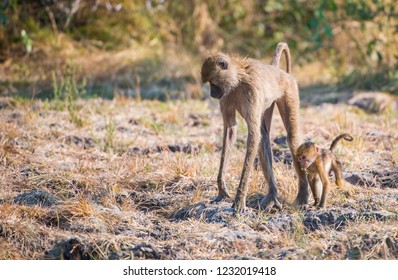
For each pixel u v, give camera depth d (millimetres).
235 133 10469
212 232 9477
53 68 20141
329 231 9469
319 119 16078
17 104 16328
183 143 13969
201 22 23531
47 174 11609
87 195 10898
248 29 23875
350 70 20781
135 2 23328
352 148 13078
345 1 21234
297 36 23156
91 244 8969
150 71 20547
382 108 17406
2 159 12211
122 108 17062
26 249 9172
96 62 20766
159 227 9820
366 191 10867
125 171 12000
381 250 8812
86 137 14016
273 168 11641
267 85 10141
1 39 21281
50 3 22484
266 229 9586
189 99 18375
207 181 11414
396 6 20812
